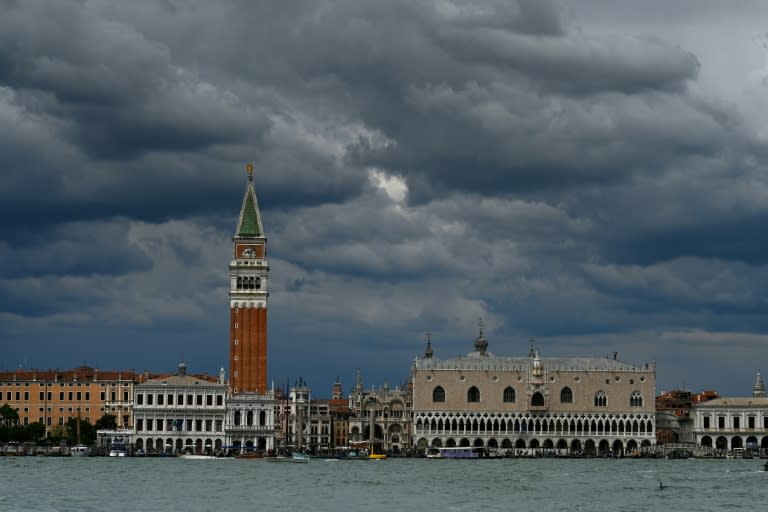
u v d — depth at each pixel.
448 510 154.12
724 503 164.88
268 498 171.12
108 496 170.62
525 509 155.88
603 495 178.88
